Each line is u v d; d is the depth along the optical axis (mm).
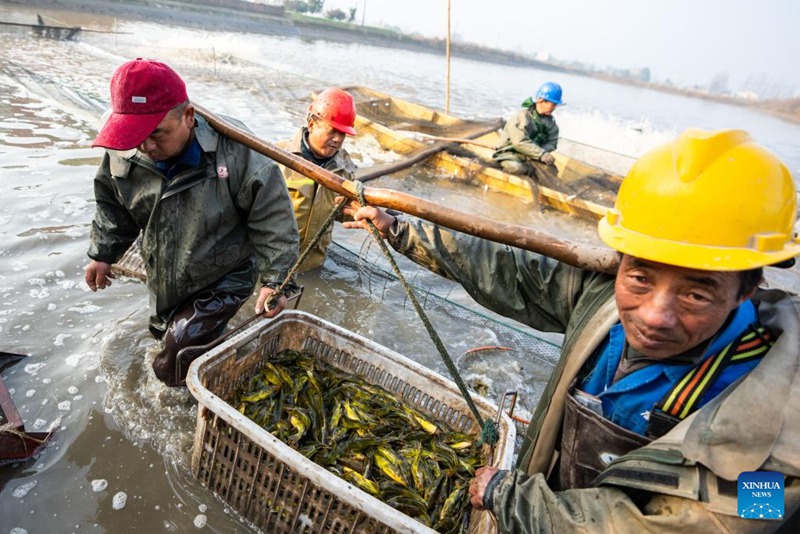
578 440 1598
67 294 4082
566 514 1401
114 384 3285
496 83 28297
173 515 2570
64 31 14258
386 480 2578
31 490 2588
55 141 7020
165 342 3035
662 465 1277
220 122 2664
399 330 4402
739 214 1153
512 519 1510
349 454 2682
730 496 1165
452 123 11117
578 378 1684
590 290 1729
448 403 2957
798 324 1267
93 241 3156
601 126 15805
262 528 2488
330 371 3148
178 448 2924
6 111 7844
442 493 2576
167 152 2566
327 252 5258
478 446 2418
